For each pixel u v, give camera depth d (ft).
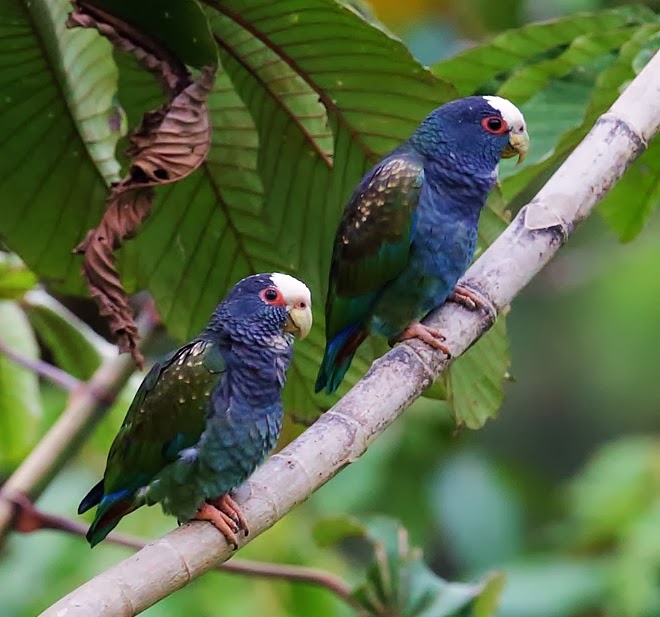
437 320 21.63
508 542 43.16
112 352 30.48
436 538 47.50
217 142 24.91
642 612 39.01
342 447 19.35
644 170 28.35
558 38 27.91
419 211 23.89
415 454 42.88
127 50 21.80
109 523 22.85
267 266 25.96
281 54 23.16
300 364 26.61
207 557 18.39
